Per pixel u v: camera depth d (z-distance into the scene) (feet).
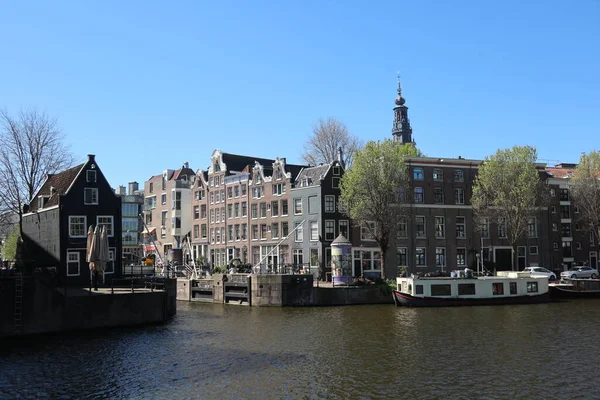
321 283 177.27
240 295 161.27
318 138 241.96
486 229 209.26
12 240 248.73
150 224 288.92
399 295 150.41
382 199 169.89
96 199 156.76
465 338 101.76
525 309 143.02
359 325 118.01
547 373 76.64
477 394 67.51
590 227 215.72
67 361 84.38
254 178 219.41
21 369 79.51
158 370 79.05
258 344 97.60
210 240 240.53
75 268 151.84
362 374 76.74
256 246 215.92
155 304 119.34
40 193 177.47
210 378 74.79
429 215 202.08
